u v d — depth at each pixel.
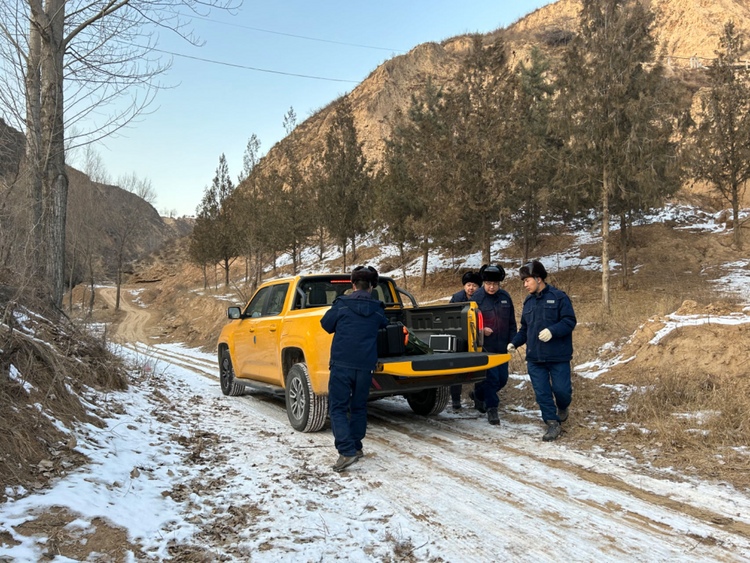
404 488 3.93
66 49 7.93
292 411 5.84
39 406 4.26
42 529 2.82
